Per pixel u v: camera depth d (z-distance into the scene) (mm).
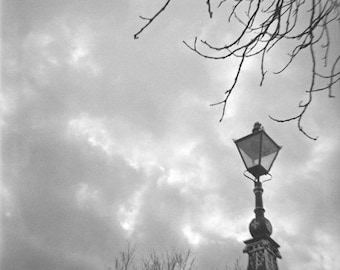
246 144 4816
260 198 4539
